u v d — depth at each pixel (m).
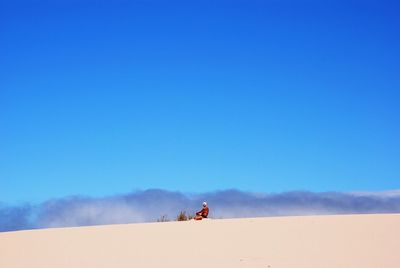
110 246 24.61
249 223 28.47
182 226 28.50
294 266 19.78
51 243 26.02
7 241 27.33
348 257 20.81
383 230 25.25
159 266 20.69
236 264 20.42
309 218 29.41
